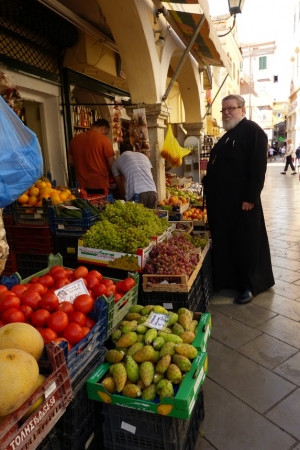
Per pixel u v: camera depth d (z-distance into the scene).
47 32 5.46
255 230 4.05
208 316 2.47
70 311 2.19
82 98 7.73
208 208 4.31
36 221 3.87
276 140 55.88
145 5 5.27
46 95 6.08
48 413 1.58
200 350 2.15
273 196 12.48
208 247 4.22
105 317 2.22
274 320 3.69
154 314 2.40
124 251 3.29
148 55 5.45
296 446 2.18
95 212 3.92
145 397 1.84
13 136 1.83
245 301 4.08
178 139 10.53
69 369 1.86
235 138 4.01
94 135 5.19
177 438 1.89
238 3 6.18
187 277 3.16
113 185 5.98
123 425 1.96
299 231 7.22
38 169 1.96
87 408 2.01
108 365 2.08
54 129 6.32
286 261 5.46
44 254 3.85
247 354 3.12
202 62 9.36
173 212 5.70
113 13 4.99
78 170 5.29
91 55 6.27
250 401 2.56
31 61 5.50
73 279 2.65
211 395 2.64
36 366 1.50
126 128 9.84
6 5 4.58
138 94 5.89
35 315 2.09
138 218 3.70
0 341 1.61
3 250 1.90
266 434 2.28
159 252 3.33
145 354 2.01
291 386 2.70
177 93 12.96
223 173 4.09
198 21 5.98
